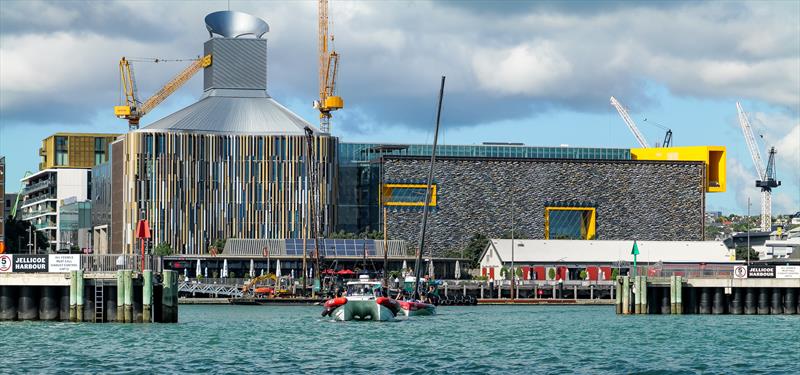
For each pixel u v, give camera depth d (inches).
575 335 7224.4
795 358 5831.7
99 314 7175.2
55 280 7155.5
